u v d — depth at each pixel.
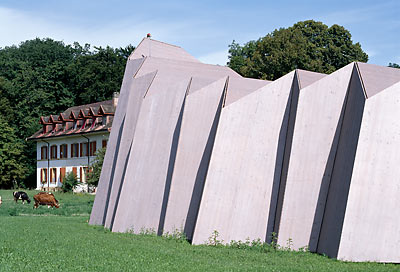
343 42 56.44
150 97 22.19
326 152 17.02
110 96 73.38
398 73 17.16
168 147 20.95
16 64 79.00
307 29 56.84
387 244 15.68
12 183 70.25
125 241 17.67
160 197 20.56
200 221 17.55
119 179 23.22
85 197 47.38
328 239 16.27
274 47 54.19
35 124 71.44
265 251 16.34
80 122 60.97
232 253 15.51
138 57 26.36
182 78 23.42
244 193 17.73
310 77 18.05
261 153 17.89
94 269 12.30
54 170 63.84
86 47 93.06
